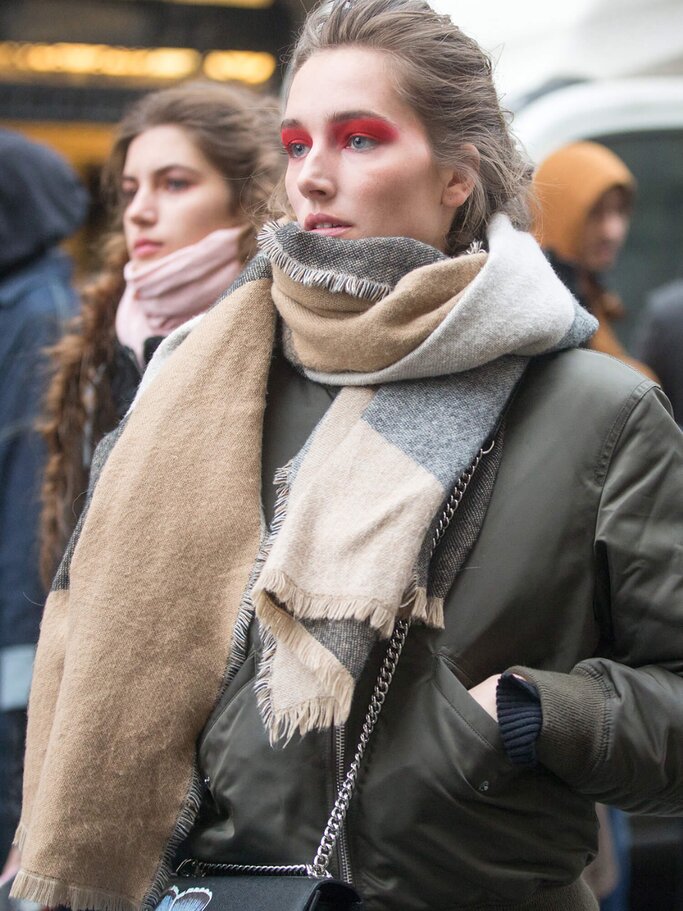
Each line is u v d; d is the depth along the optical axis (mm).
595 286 4961
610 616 2375
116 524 2498
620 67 6777
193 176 3475
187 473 2502
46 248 4617
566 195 4867
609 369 2426
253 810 2336
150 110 3553
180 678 2426
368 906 2297
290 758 2320
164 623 2438
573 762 2234
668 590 2311
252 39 7664
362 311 2457
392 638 2318
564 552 2338
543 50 6875
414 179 2473
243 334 2600
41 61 7656
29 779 2604
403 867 2287
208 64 7672
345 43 2510
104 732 2410
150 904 2402
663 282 6434
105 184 3791
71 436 3496
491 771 2250
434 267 2398
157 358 2752
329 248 2436
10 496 3961
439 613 2311
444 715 2277
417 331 2393
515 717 2232
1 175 4516
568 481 2354
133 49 7691
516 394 2441
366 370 2449
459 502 2361
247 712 2375
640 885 4918
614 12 6836
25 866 2393
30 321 4207
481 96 2557
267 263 2658
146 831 2410
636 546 2316
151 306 3461
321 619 2254
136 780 2404
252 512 2480
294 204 2553
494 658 2328
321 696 2234
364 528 2279
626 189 4965
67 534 3453
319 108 2471
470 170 2521
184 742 2428
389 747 2297
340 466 2367
